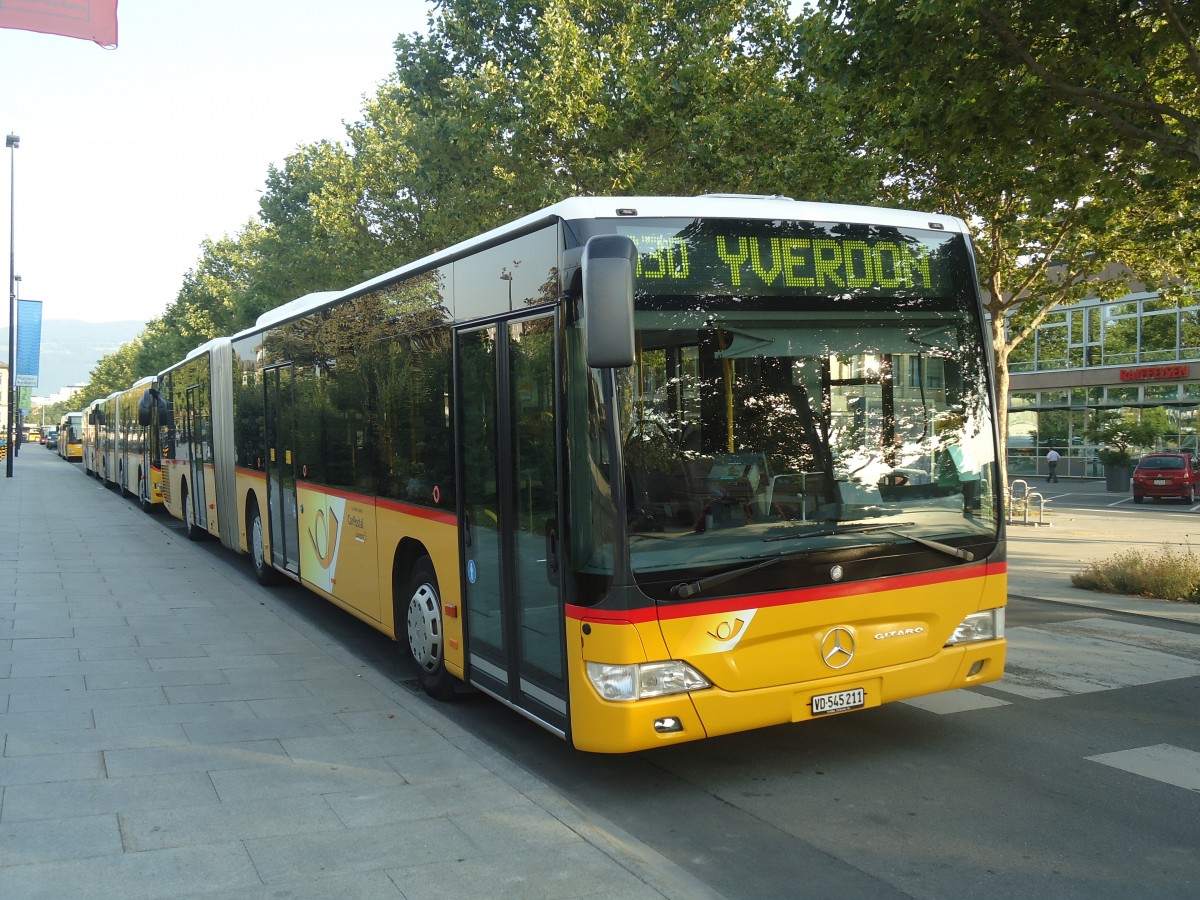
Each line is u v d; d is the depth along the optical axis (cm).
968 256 592
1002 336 2002
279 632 936
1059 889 424
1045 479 4278
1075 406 4222
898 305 565
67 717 644
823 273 546
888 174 1599
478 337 620
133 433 2797
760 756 605
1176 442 3838
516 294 569
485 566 616
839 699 532
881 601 542
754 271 528
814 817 508
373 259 2534
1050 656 877
